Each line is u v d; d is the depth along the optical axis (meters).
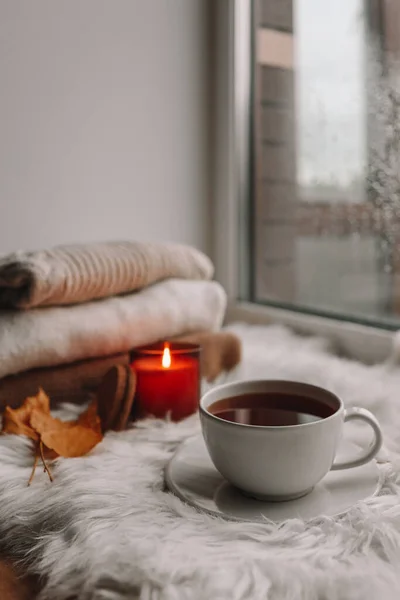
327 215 1.00
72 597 0.46
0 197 0.96
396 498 0.51
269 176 1.09
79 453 0.59
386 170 0.90
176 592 0.43
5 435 0.61
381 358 0.90
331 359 0.89
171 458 0.58
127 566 0.45
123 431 0.65
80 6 1.00
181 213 1.13
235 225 1.14
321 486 0.53
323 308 1.02
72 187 1.02
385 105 0.89
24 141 0.97
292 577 0.44
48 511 0.52
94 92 1.02
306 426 0.48
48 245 1.01
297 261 1.06
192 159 1.14
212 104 1.15
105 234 1.06
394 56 0.87
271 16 1.06
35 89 0.97
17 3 0.94
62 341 0.68
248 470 0.49
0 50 0.94
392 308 0.92
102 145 1.04
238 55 1.11
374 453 0.52
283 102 1.06
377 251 0.93
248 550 0.46
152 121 1.08
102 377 0.72
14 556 0.52
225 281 1.15
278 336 0.99
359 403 0.70
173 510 0.51
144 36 1.06
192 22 1.11
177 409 0.67
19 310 0.67
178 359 0.69
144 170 1.08
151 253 0.79
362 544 0.47
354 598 0.44
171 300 0.78
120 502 0.52
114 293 0.75
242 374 0.81
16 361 0.66
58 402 0.70
